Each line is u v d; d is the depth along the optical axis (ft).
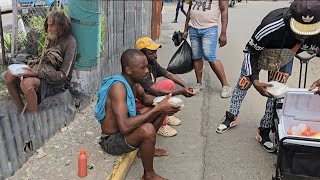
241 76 13.51
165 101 10.05
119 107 10.12
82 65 14.20
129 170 11.58
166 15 48.65
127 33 19.86
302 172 9.61
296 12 9.61
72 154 11.39
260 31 11.10
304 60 13.15
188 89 12.90
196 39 17.71
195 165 11.91
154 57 12.91
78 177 10.28
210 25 17.10
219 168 11.79
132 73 10.53
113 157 11.32
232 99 14.11
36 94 11.85
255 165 11.96
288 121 11.32
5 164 10.07
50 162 10.93
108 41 16.71
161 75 13.82
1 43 18.38
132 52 10.57
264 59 11.81
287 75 12.28
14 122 10.53
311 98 11.12
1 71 16.61
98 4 13.79
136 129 10.19
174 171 11.57
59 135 12.52
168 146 13.07
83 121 13.58
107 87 10.51
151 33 26.89
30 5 21.70
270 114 12.53
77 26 13.74
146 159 10.45
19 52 18.69
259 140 13.11
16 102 12.05
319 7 9.34
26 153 10.98
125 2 19.10
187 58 17.93
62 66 12.83
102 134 11.33
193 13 17.43
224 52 26.91
